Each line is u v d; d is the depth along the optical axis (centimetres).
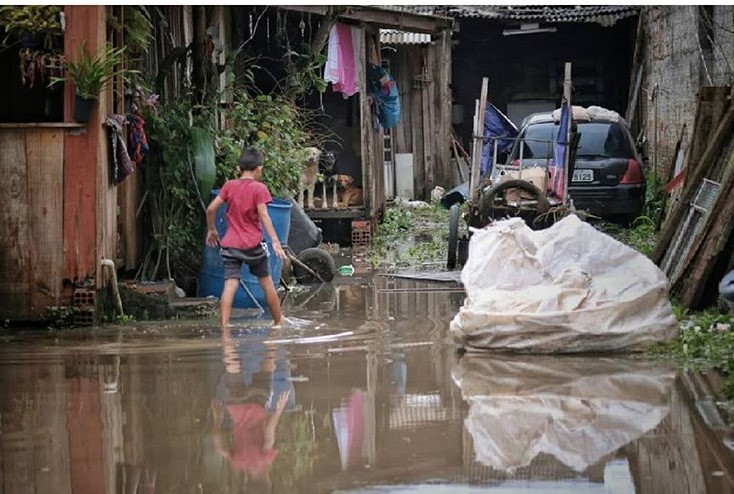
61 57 1227
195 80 1684
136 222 1464
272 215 1489
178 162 1468
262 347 1086
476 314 1029
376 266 1977
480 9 3553
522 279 1061
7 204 1235
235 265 1255
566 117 1909
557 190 1920
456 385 888
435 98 3612
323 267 1720
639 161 2570
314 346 1091
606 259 1054
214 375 938
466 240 1973
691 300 1216
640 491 609
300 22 2155
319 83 2062
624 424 750
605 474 641
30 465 669
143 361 1009
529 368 953
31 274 1237
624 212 2538
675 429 735
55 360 1017
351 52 2347
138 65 1519
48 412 805
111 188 1305
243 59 2169
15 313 1238
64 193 1232
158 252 1468
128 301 1321
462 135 3959
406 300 1483
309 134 2173
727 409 788
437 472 648
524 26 3647
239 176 1617
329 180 2409
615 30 3900
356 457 679
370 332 1187
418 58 3600
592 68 3934
